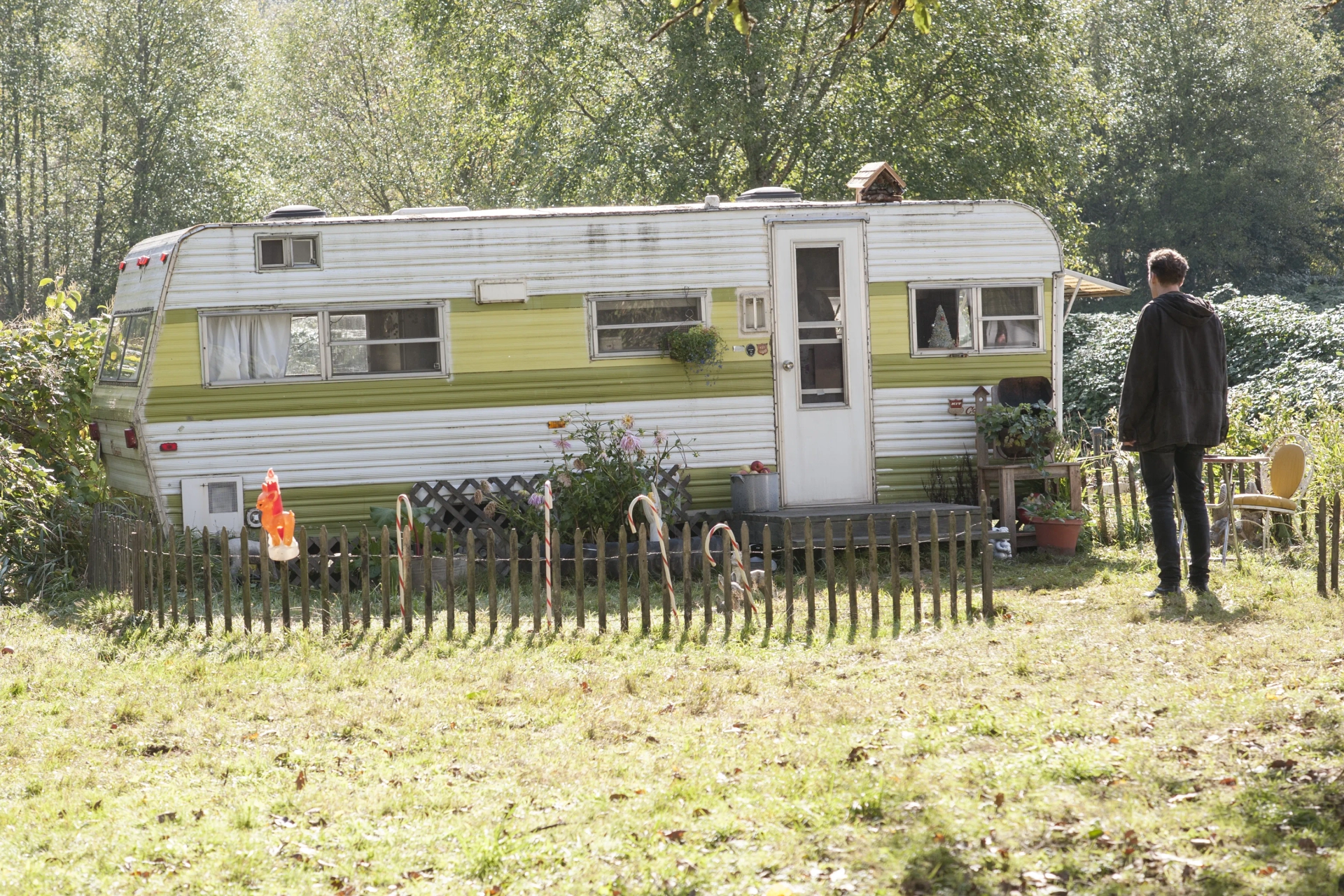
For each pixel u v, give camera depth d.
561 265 11.23
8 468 10.04
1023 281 11.90
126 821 4.89
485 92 27.09
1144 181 39.59
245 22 37.53
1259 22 38.97
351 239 10.97
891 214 11.67
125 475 11.43
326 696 6.73
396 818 4.90
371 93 36.47
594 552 10.55
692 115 22.17
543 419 11.24
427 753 5.75
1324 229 41.91
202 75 34.97
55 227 34.12
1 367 11.24
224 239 10.77
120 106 34.06
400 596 8.75
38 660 7.64
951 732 5.61
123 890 4.21
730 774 5.23
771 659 7.43
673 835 4.53
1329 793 4.52
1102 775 4.88
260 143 35.72
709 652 7.65
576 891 4.12
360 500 11.01
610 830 4.62
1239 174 38.31
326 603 8.32
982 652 7.29
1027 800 4.67
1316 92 42.62
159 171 34.03
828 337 11.64
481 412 11.16
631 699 6.61
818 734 5.75
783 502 11.58
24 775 5.51
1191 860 4.07
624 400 11.34
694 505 11.44
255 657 7.71
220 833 4.74
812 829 4.54
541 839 4.58
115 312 11.80
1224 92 38.91
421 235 11.05
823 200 23.00
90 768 5.61
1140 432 8.55
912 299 11.70
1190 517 8.70
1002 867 4.13
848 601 9.05
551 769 5.41
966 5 22.42
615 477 10.62
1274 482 9.96
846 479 11.67
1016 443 11.38
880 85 23.33
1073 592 9.20
